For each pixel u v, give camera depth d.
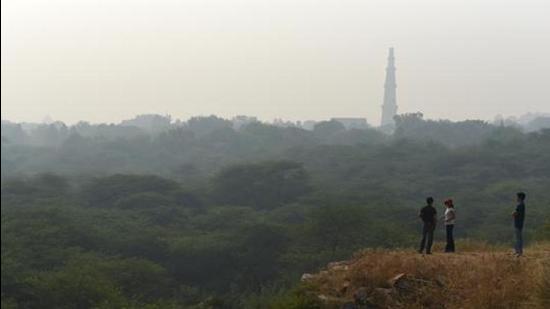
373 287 14.34
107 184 74.06
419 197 77.44
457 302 13.41
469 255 16.62
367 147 118.69
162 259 51.91
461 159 94.56
